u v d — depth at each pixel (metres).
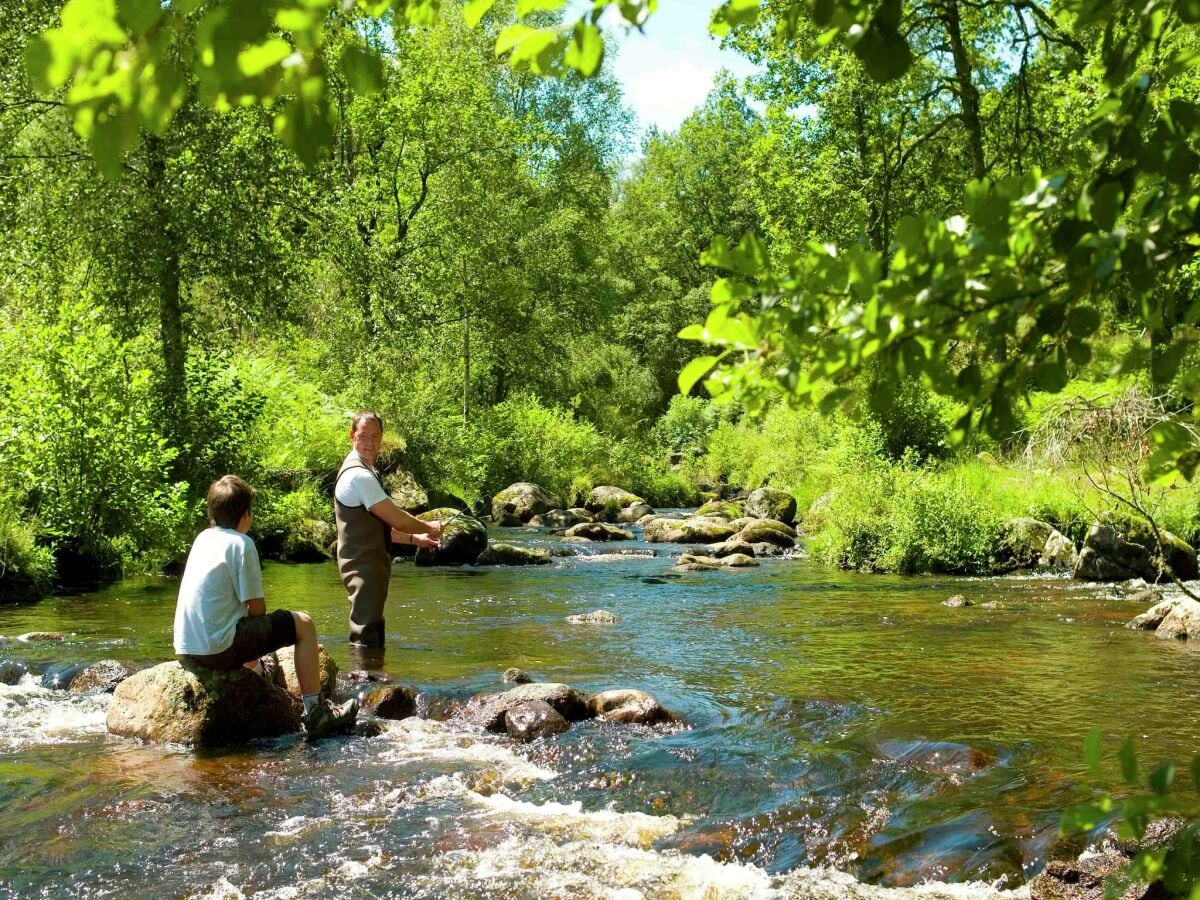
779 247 26.58
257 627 5.91
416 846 4.41
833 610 10.27
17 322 14.36
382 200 28.20
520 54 1.37
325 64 1.19
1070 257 1.35
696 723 6.02
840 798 4.75
